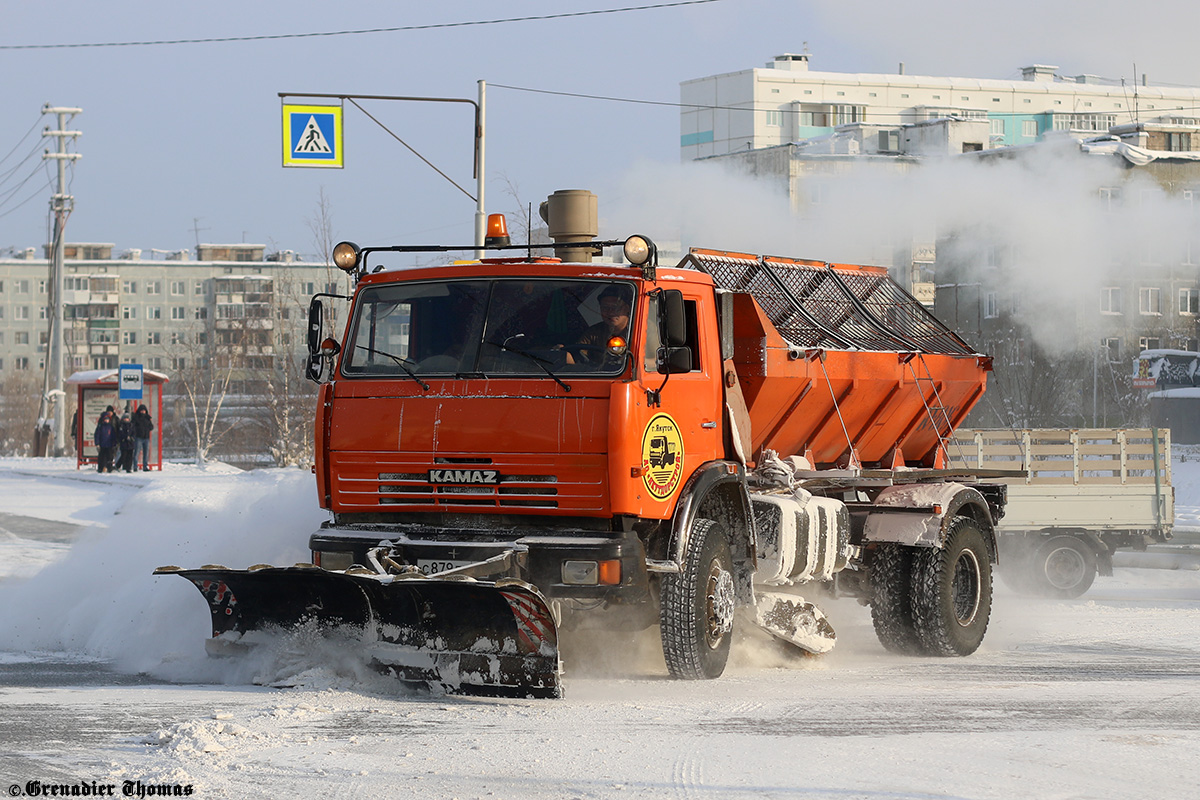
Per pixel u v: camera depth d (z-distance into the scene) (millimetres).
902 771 15812
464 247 23156
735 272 27453
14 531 55625
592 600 21625
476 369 21703
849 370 27719
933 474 30172
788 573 24609
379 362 22453
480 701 20500
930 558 27812
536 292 21875
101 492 82250
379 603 20969
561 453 20875
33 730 18156
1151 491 39906
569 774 15695
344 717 19047
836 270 31047
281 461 110938
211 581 22188
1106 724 18906
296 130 60469
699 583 22328
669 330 21484
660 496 21578
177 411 172500
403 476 21844
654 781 15359
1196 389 125375
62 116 142250
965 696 21453
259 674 22250
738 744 17328
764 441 26906
